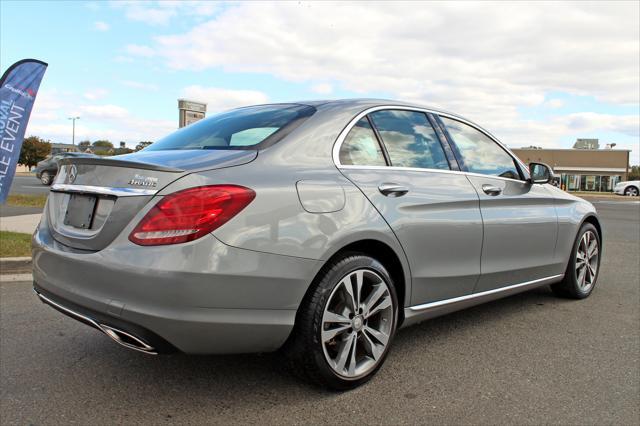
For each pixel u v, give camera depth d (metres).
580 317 4.20
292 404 2.60
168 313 2.17
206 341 2.29
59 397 2.66
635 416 2.54
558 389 2.83
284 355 2.65
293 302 2.46
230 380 2.88
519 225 3.84
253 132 2.84
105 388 2.77
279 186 2.46
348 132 2.95
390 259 3.00
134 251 2.21
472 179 3.57
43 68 7.22
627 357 3.32
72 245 2.48
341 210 2.64
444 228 3.20
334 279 2.60
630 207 22.05
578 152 60.25
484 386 2.85
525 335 3.73
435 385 2.85
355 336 2.74
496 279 3.70
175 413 2.50
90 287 2.32
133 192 2.30
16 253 5.95
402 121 3.32
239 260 2.28
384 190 2.90
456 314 4.27
